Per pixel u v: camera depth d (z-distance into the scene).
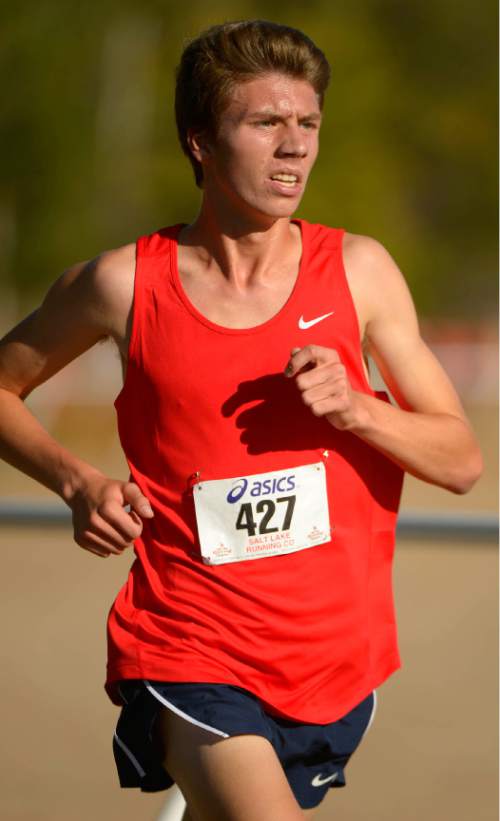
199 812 7.36
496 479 43.03
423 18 98.12
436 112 95.56
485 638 21.22
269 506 7.66
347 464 7.84
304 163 7.56
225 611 7.64
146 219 78.31
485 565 28.28
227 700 7.44
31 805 13.71
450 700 17.72
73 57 76.38
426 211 102.00
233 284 7.77
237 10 82.62
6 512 10.91
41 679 18.72
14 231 75.88
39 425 8.42
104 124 78.56
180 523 7.76
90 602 24.02
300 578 7.70
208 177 7.83
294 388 7.63
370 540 8.02
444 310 99.56
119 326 7.95
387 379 8.08
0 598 24.44
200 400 7.64
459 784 14.41
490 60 98.69
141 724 7.60
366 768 15.04
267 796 7.12
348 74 82.12
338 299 7.73
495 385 69.12
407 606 23.89
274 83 7.45
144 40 81.31
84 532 7.66
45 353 8.34
